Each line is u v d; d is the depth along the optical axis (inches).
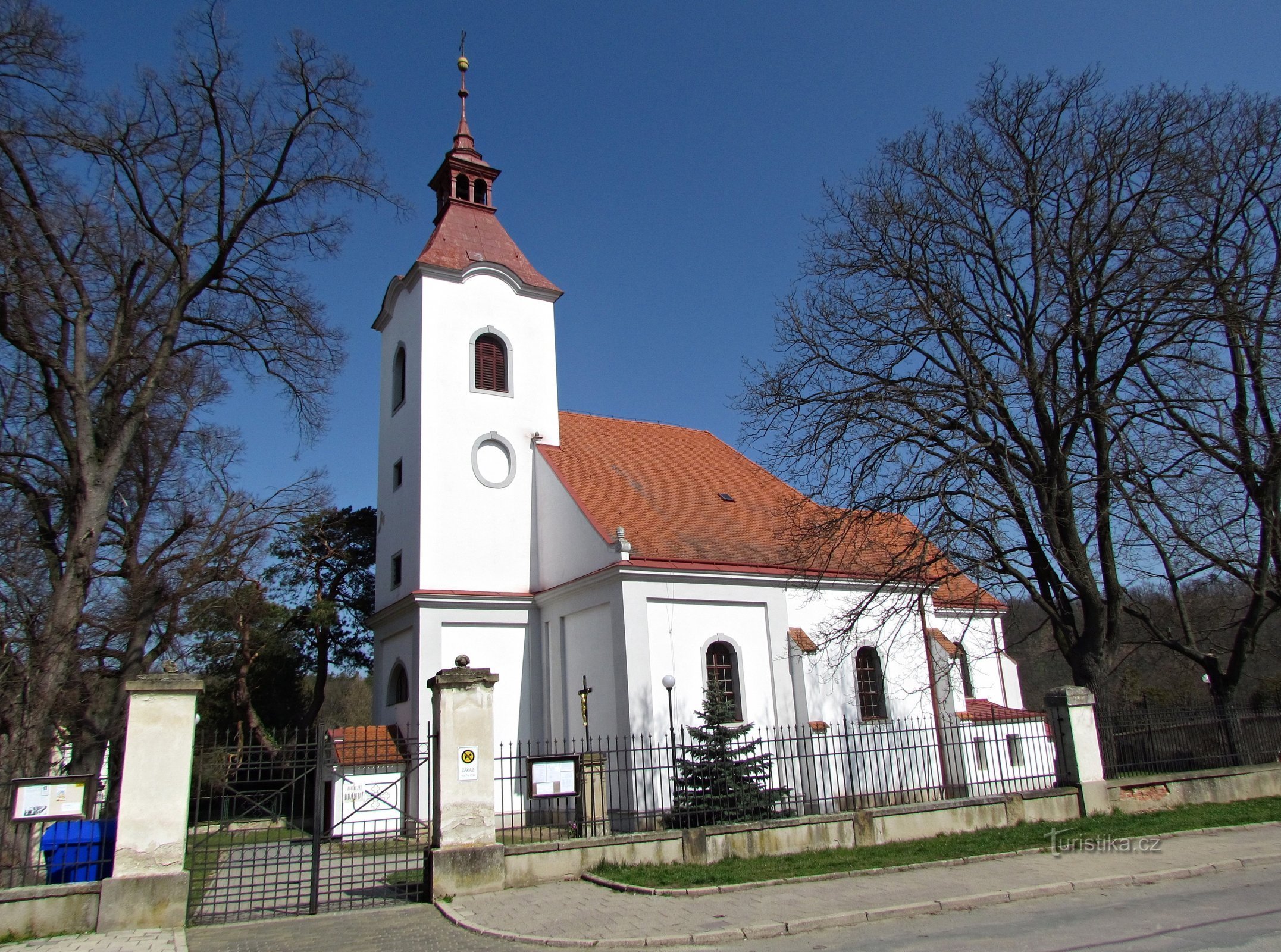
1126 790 654.5
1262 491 802.8
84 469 701.3
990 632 1225.4
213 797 463.5
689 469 1134.4
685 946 366.9
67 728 812.0
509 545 983.6
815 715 893.2
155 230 756.6
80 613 679.1
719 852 536.1
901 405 758.5
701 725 792.9
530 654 935.0
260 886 564.7
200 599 1048.2
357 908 466.9
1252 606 816.9
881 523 778.8
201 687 449.7
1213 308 717.3
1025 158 796.0
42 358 699.4
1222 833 562.9
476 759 497.4
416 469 969.5
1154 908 381.1
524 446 1032.2
